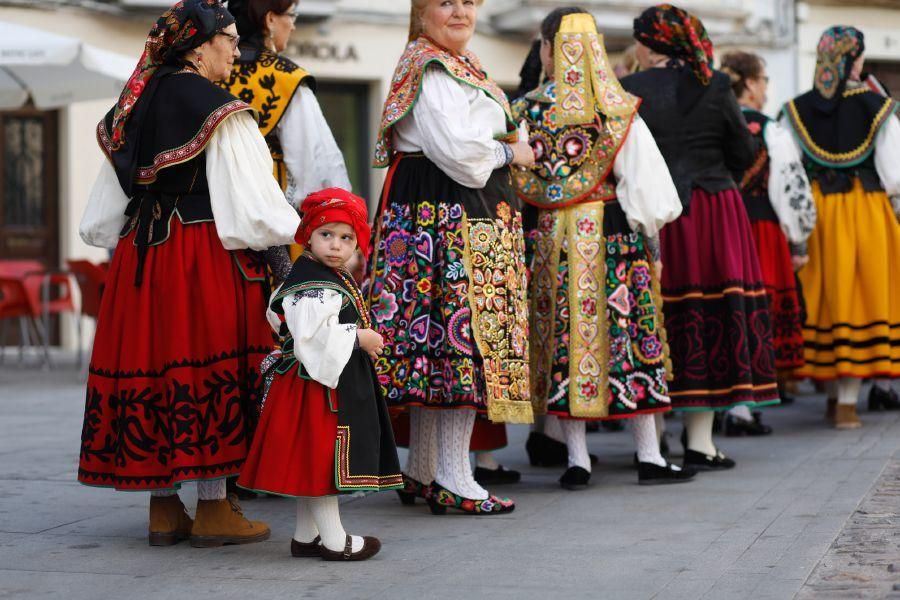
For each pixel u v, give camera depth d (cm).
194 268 583
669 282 830
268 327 593
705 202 828
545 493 754
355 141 2245
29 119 2017
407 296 679
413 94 671
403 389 673
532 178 782
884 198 1029
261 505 724
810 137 1048
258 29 742
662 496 731
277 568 554
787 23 2498
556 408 764
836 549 566
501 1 2291
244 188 574
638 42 855
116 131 591
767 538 598
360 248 563
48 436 1007
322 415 548
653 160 757
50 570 555
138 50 2039
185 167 582
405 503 723
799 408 1220
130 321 587
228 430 580
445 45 690
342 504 726
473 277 675
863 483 748
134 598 504
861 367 1020
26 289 1659
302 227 556
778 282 1040
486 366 672
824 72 1041
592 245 766
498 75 2328
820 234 1041
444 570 544
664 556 564
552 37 782
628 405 758
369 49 2200
